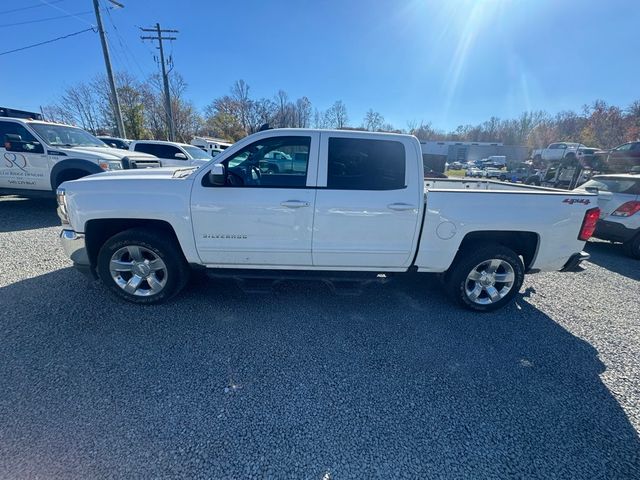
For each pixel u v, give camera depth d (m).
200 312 3.14
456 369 2.49
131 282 3.16
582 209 3.14
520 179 20.52
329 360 2.53
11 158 6.54
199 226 2.98
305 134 2.97
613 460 1.78
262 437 1.83
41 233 5.50
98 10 15.80
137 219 3.03
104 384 2.17
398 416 2.02
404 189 2.98
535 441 1.88
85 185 2.94
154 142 10.85
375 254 3.10
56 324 2.83
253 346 2.66
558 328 3.15
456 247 3.12
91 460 1.64
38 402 1.99
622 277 4.73
